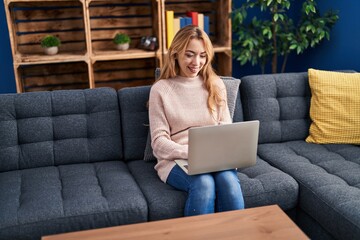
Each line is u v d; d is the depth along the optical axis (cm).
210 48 210
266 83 247
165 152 200
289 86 250
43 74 366
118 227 147
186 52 206
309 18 348
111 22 363
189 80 215
